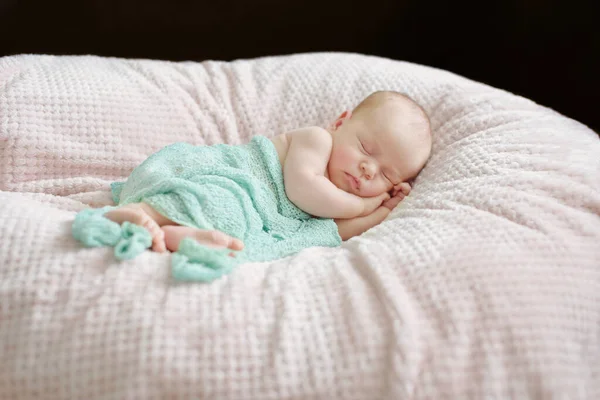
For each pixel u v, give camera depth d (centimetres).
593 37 194
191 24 209
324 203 127
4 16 191
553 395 84
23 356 88
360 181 130
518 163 118
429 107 149
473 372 85
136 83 147
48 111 132
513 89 219
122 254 96
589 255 100
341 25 219
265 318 91
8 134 126
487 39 219
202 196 112
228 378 85
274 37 217
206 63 165
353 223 133
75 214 114
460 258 96
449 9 218
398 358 84
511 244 98
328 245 126
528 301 91
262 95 156
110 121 138
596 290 97
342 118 140
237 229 116
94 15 199
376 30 221
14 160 127
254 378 85
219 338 87
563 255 98
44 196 124
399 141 130
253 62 169
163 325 88
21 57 145
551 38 204
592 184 110
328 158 132
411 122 133
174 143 132
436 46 225
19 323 90
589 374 91
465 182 119
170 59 213
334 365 86
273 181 129
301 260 108
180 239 106
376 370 85
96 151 135
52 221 104
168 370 85
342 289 96
